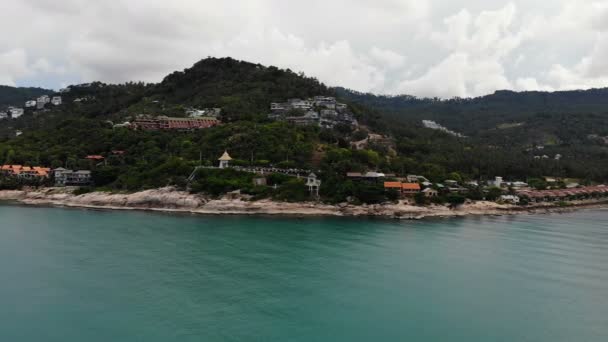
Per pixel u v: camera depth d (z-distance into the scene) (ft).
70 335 142.31
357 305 171.42
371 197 402.52
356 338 143.74
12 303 166.91
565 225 372.79
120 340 138.92
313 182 410.72
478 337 147.74
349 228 325.21
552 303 180.04
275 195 400.06
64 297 172.35
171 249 244.63
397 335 147.33
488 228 345.72
